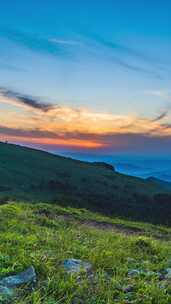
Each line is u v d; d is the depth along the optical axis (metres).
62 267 10.57
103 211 53.34
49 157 124.19
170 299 9.20
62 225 22.67
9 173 86.75
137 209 62.44
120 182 107.88
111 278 10.18
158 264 12.56
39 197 60.97
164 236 31.47
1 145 124.69
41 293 8.77
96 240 16.58
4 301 8.13
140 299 8.99
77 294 8.99
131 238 18.31
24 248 12.17
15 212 22.34
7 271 9.73
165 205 75.44
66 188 77.81
